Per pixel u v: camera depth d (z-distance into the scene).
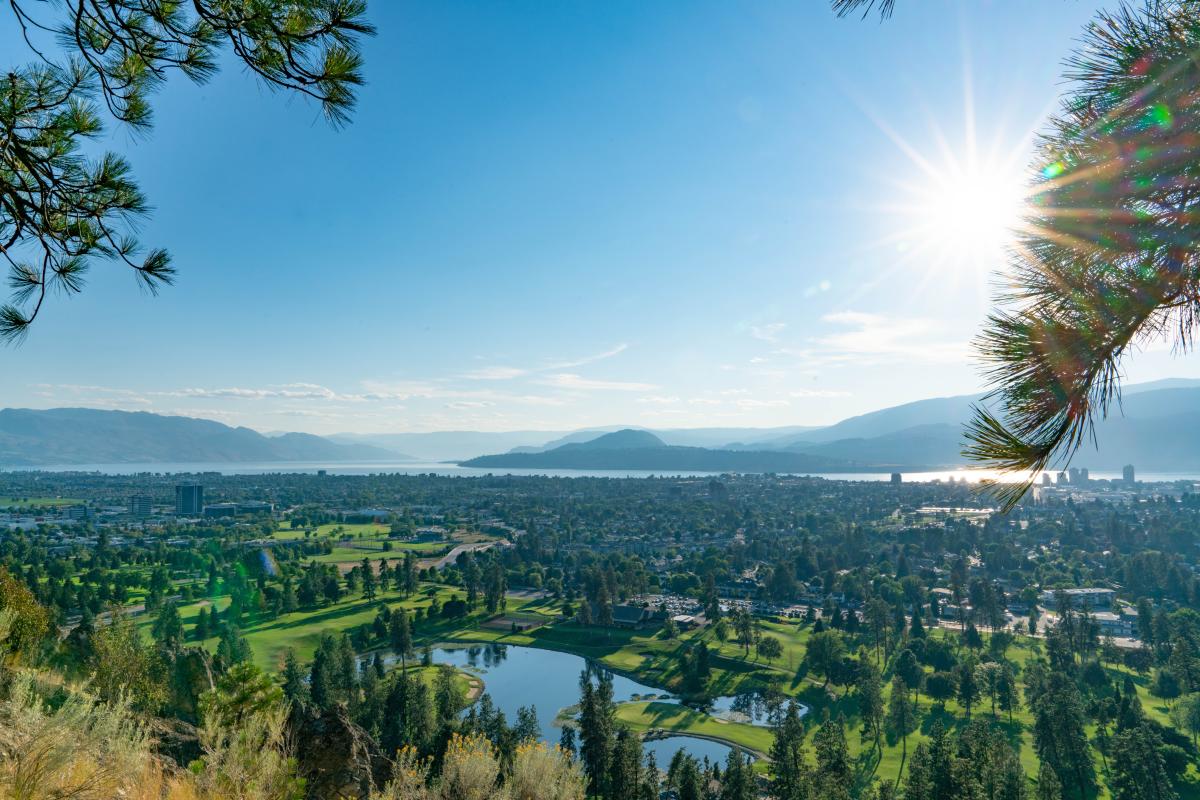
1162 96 3.21
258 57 5.32
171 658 39.75
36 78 5.51
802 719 81.00
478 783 10.59
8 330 5.94
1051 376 3.61
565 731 58.84
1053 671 86.88
